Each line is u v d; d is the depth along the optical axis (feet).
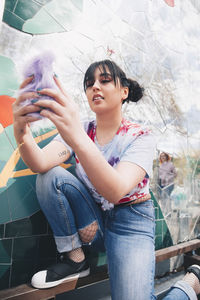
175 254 4.48
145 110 4.93
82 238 2.93
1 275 2.92
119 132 2.93
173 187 5.41
